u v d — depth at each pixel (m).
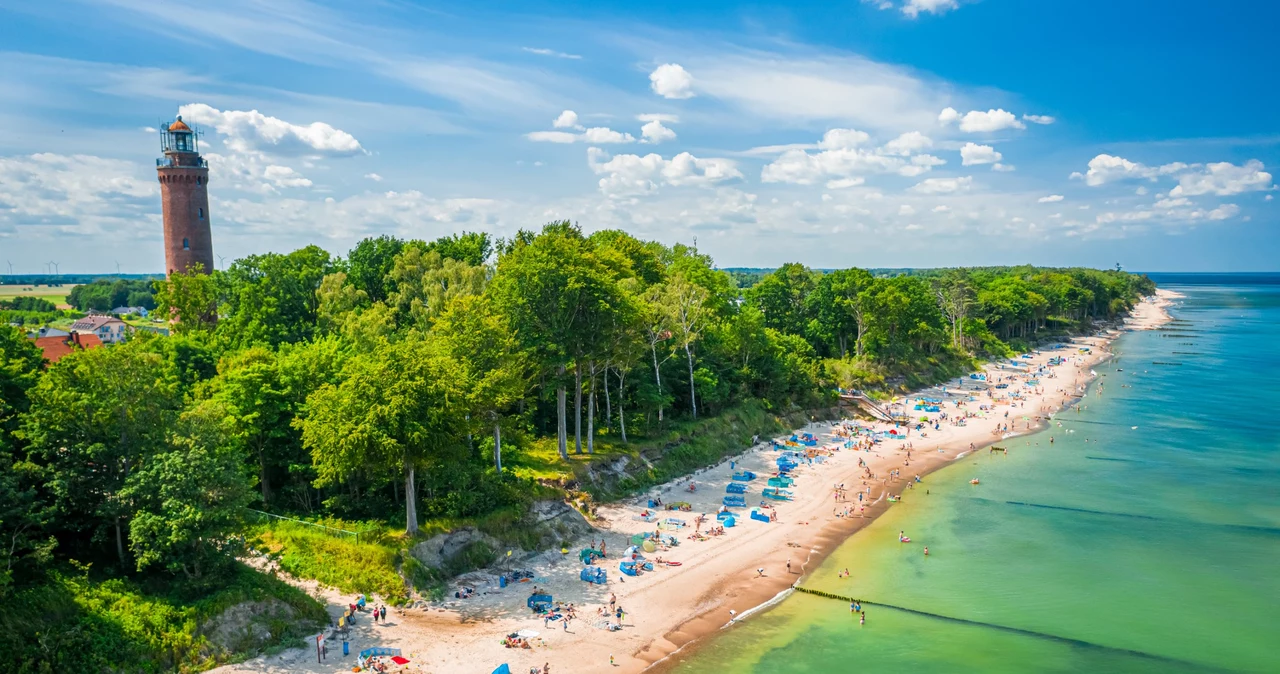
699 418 96.38
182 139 116.56
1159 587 58.66
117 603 40.66
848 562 63.22
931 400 137.25
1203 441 107.31
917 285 164.12
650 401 86.62
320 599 49.12
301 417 60.09
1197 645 49.88
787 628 51.72
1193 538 68.81
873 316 142.88
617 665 46.19
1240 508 77.19
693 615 53.25
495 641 47.94
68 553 43.84
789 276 174.88
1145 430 114.44
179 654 40.50
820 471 90.19
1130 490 83.56
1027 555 64.81
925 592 57.62
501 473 66.44
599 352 77.44
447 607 51.91
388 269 108.50
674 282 100.69
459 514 59.28
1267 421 120.50
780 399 112.06
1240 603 55.94
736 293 142.75
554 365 75.19
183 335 85.75
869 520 73.56
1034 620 53.19
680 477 84.31
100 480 44.41
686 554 63.72
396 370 56.03
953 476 89.38
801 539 68.19
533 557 61.25
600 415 91.56
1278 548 66.38
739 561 62.94
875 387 136.00
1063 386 153.50
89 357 44.88
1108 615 54.03
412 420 54.00
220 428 48.69
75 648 37.22
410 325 91.56
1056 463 95.44
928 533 70.00
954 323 187.75
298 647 44.53
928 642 49.94
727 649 48.69
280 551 52.59
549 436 84.12
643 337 91.00
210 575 44.19
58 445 44.03
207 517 43.19
